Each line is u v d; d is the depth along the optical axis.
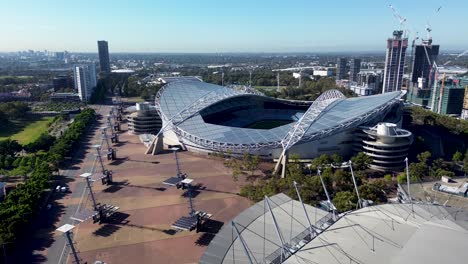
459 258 61.44
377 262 63.25
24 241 114.25
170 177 167.25
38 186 145.38
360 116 190.88
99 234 117.00
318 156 188.62
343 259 64.94
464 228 73.94
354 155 192.50
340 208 119.12
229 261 70.44
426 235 69.81
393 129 176.38
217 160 190.62
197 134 198.00
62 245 111.50
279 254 71.62
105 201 142.12
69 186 159.75
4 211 120.56
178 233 116.50
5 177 174.75
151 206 136.88
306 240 75.38
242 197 143.62
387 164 175.62
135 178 167.38
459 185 129.00
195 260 101.69
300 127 187.25
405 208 86.00
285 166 164.62
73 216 121.50
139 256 104.19
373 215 81.69
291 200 99.75
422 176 153.62
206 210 132.25
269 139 185.00
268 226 84.44
